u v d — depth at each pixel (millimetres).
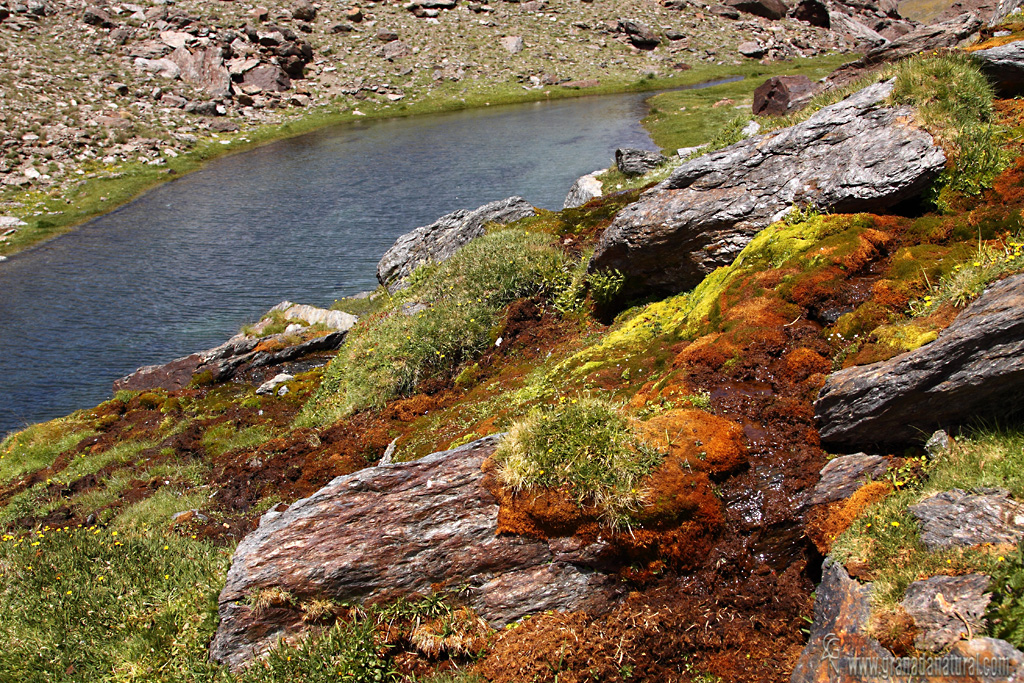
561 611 6125
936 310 6898
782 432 6852
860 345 7188
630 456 6465
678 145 36656
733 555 6109
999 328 5281
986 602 4316
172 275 26625
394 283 19906
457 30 71875
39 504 12648
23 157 39719
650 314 10742
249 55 60406
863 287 8188
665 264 11141
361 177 38656
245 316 22688
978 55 10344
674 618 5844
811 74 60688
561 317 12992
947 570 4641
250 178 40312
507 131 47875
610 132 43719
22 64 49250
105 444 14625
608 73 67000
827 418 6547
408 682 6043
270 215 33312
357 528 6688
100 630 7332
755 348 7879
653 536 6141
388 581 6469
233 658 6430
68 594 7844
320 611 6434
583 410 6957
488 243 16016
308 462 11773
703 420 6965
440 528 6590
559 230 16359
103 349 20969
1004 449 5391
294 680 5996
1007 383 5410
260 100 56500
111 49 55656
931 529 5012
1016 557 4434
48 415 17328
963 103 9617
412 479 6973
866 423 6156
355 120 56594
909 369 5840
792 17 84438
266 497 11281
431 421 11320
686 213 10633
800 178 10211
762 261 9359
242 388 16766
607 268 11938
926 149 9180
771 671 5309
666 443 6652
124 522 11062
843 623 4855
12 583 8242
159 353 20531
